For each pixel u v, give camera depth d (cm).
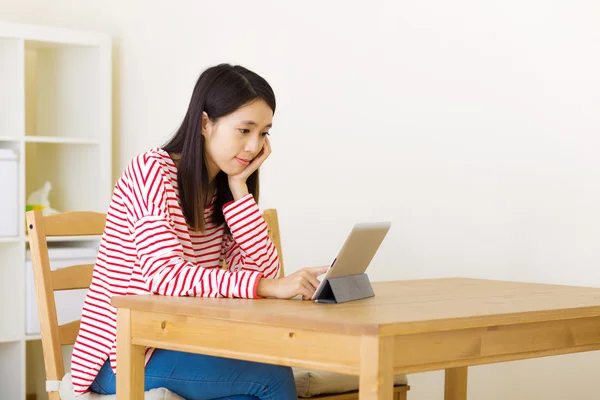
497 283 208
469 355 138
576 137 258
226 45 360
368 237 161
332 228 325
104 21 402
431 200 295
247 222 190
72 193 390
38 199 376
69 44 370
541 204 267
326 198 328
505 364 279
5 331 349
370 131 312
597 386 255
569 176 260
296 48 336
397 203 305
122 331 158
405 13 301
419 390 305
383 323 123
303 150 336
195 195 177
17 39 352
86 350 180
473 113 283
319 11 328
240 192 190
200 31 369
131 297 158
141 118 391
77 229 222
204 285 160
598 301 167
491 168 279
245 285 159
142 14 391
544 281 267
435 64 293
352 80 318
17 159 347
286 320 133
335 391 214
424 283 205
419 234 299
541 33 266
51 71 390
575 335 158
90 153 382
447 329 133
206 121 180
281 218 345
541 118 267
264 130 181
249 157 182
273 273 195
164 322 153
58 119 390
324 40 326
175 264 163
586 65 256
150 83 387
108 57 376
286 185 343
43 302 202
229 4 358
